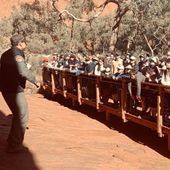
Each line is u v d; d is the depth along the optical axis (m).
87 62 16.45
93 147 9.17
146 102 10.59
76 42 41.16
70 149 8.55
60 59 20.84
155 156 9.04
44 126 11.15
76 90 16.17
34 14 41.91
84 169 7.06
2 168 6.57
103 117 14.05
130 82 11.06
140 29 38.06
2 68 7.34
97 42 42.28
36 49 37.91
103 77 12.97
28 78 7.19
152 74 11.70
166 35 37.41
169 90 9.29
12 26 42.09
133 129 12.02
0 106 14.06
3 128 9.97
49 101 18.45
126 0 37.94
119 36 41.53
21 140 7.65
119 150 9.16
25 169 6.68
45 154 7.82
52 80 19.20
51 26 41.72
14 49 7.34
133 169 7.67
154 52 39.19
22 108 7.47
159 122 9.59
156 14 38.06
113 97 12.53
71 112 15.10
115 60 15.90
